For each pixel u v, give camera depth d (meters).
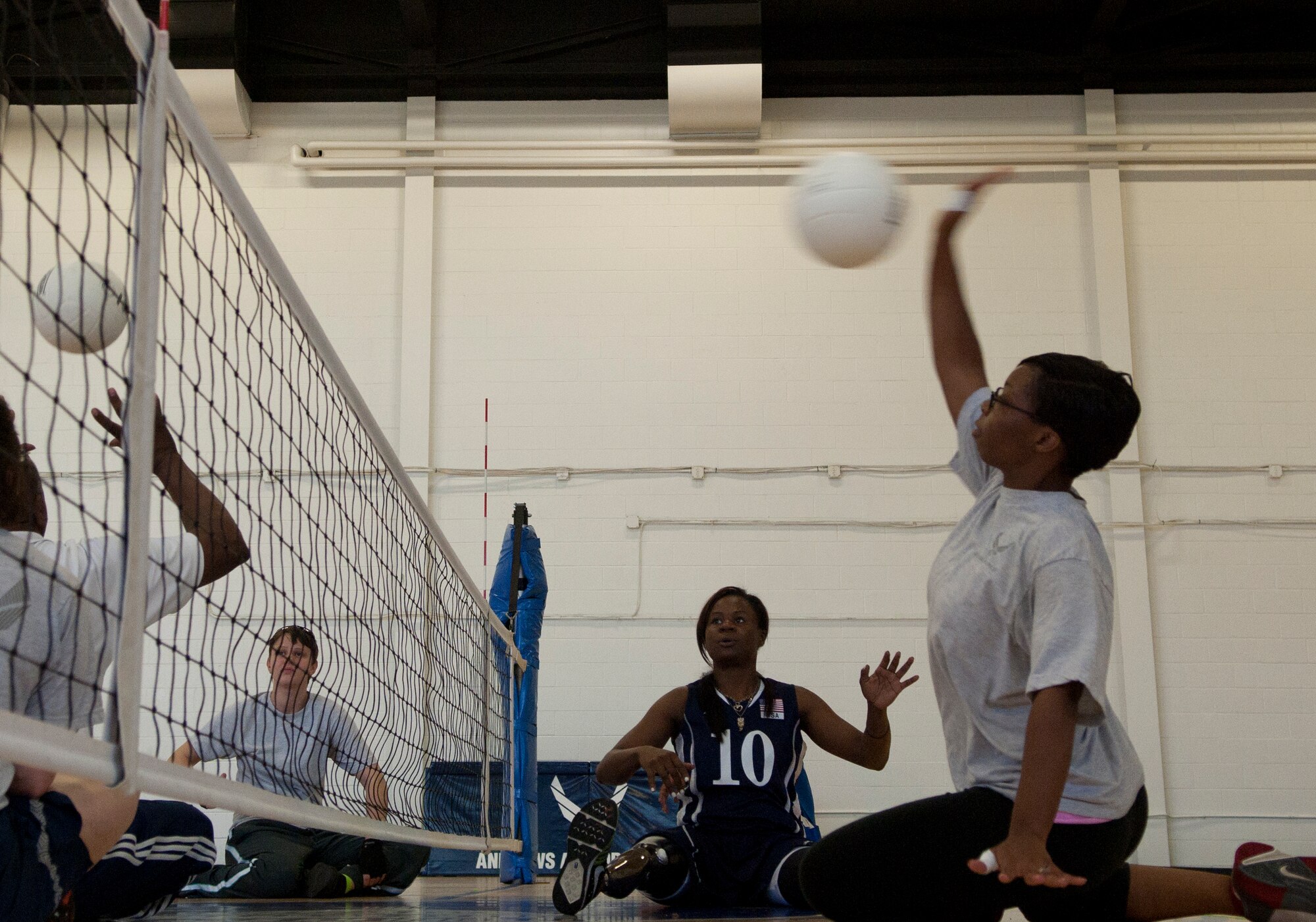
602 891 3.01
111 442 1.68
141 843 2.23
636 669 7.82
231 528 2.05
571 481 8.08
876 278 8.33
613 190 8.46
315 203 8.44
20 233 7.75
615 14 8.70
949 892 1.69
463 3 8.73
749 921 2.70
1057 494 1.78
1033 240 8.36
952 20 8.67
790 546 7.98
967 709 1.78
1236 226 8.41
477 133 8.62
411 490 3.67
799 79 8.66
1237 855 1.86
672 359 8.23
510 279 8.35
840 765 7.64
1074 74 8.61
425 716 3.86
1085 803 1.66
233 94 8.23
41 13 7.71
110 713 1.41
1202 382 8.17
